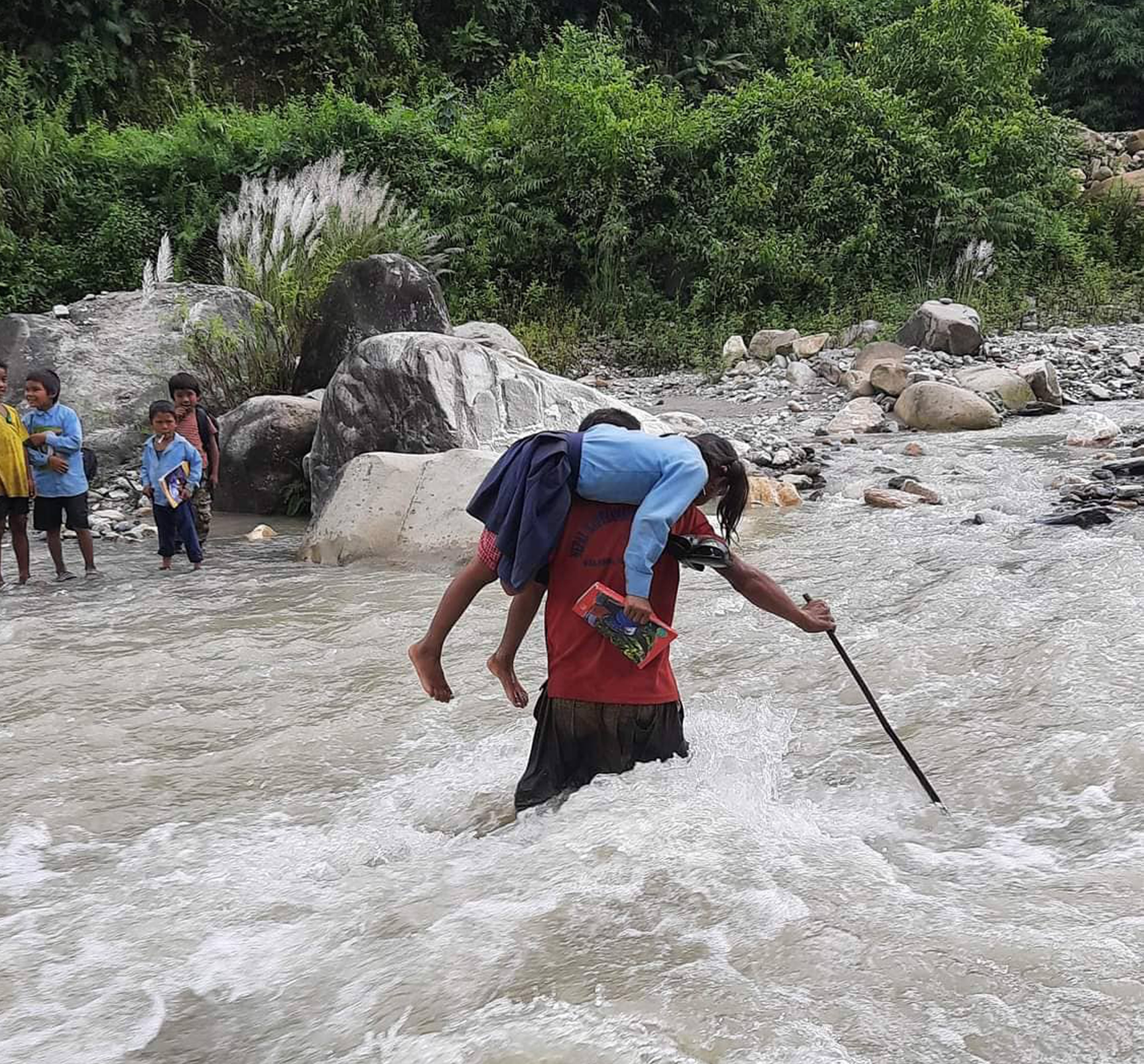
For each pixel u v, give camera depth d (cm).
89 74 2158
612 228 1928
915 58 2180
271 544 905
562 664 363
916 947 267
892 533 770
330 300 1233
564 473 346
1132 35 3056
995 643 512
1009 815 355
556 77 2106
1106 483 866
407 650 574
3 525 782
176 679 545
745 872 309
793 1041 235
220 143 1967
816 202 1942
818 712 456
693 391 1532
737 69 2742
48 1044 262
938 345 1479
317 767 433
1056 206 2238
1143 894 292
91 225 1859
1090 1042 232
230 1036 261
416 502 814
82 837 381
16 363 1215
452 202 1959
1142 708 420
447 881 324
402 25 2469
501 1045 239
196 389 888
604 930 285
